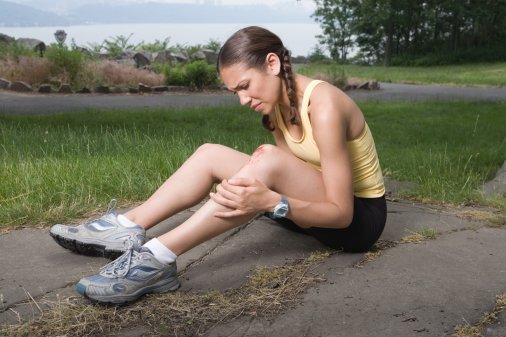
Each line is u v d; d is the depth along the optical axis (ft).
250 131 25.26
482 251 9.29
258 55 7.48
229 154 8.57
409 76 71.26
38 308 7.33
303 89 7.88
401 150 20.51
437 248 9.37
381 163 17.04
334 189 7.79
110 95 45.01
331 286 7.91
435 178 14.70
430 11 119.55
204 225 7.68
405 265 8.63
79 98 41.88
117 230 8.82
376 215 8.79
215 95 47.32
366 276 8.22
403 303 7.41
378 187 8.80
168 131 23.76
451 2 120.47
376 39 130.82
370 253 9.04
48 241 9.80
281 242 9.60
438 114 33.71
